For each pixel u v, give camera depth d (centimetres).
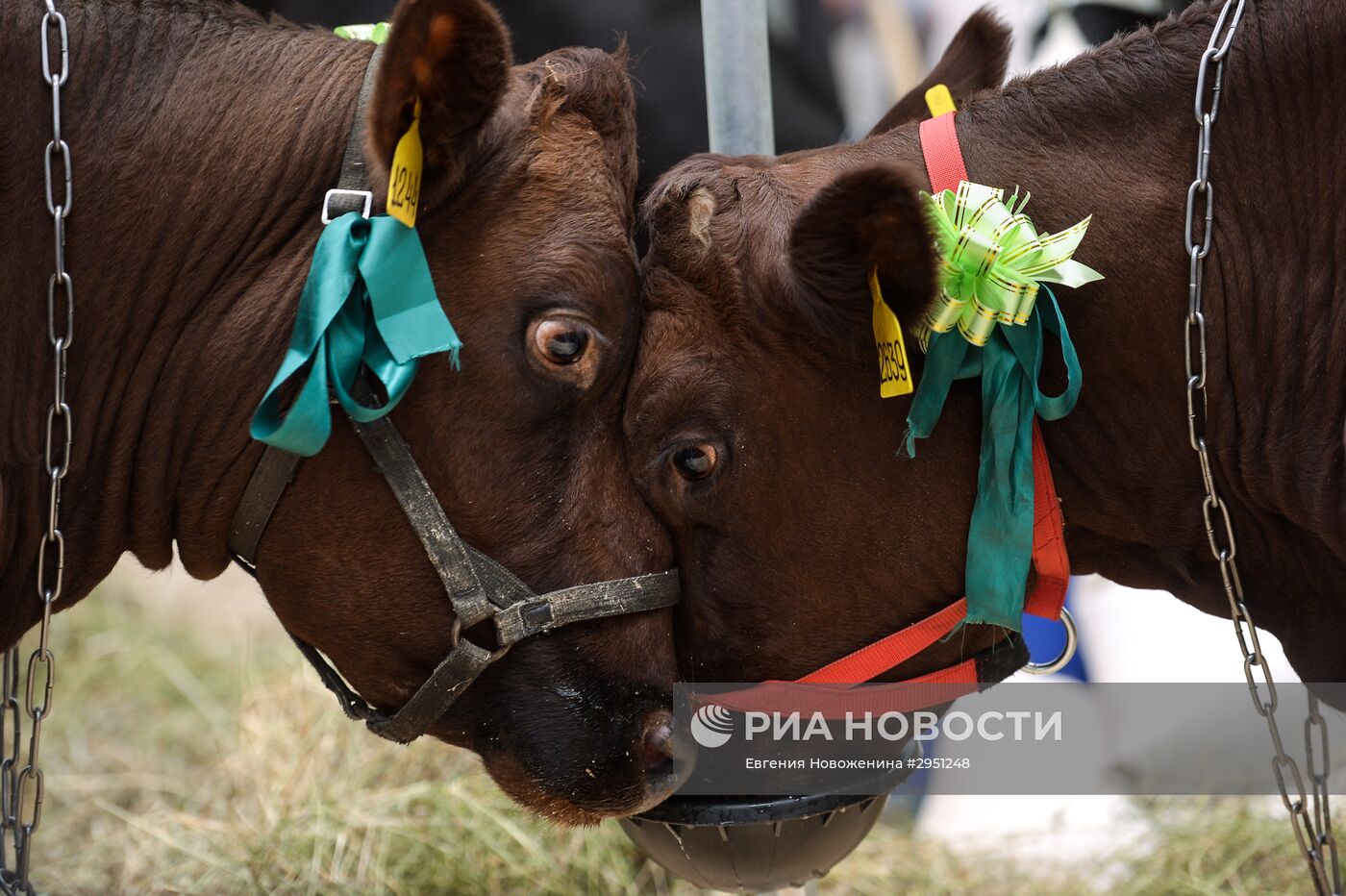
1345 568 249
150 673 489
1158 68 237
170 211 226
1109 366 237
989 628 254
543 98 229
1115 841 373
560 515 232
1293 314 234
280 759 372
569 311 223
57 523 232
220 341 228
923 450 237
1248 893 340
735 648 249
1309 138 231
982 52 272
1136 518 251
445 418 225
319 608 238
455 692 238
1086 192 235
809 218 210
